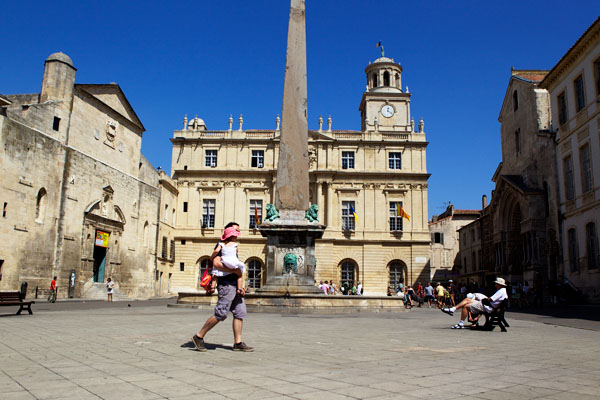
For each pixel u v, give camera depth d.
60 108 32.84
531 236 34.06
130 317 14.20
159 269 46.44
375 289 48.59
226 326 11.45
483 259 51.72
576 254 30.14
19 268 28.52
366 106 55.50
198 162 51.38
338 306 18.33
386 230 49.75
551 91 34.25
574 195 30.52
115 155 39.62
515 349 8.23
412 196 50.28
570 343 9.28
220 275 7.30
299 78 20.52
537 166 35.78
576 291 29.08
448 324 13.84
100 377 5.29
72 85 34.03
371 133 51.69
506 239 39.19
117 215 39.44
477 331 11.77
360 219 50.00
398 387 4.95
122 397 4.39
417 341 9.22
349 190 50.41
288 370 5.82
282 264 19.00
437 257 66.06
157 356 6.79
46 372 5.57
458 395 4.65
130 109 41.84
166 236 48.22
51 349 7.46
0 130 27.12
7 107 29.53
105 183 37.44
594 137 28.12
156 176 46.78
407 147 51.25
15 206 28.23
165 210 48.06
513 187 37.00
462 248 63.16
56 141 31.98
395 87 56.78
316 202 50.12
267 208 19.53
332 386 4.95
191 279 49.69
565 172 31.91
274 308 17.48
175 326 11.26
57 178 32.03
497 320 11.83
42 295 30.27
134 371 5.66
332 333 10.41
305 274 19.00
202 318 13.74
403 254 49.38
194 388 4.78
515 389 4.96
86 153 35.59
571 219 30.78
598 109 27.64
